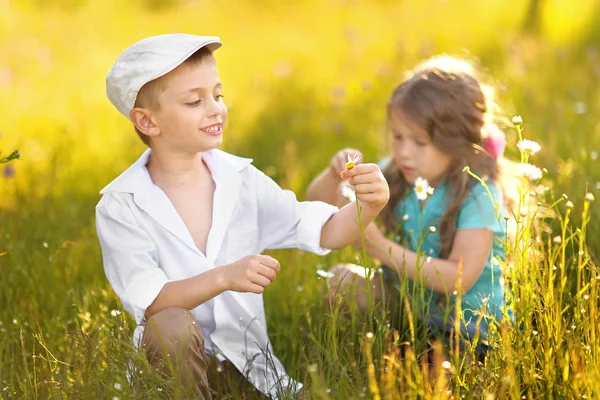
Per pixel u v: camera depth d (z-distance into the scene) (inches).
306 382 94.4
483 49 320.2
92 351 95.9
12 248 133.6
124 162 212.2
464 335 111.7
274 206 107.5
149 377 89.7
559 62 285.9
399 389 91.3
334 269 121.9
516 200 123.7
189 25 430.6
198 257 101.3
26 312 119.3
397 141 121.0
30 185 168.9
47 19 438.6
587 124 198.1
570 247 125.4
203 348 98.0
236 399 94.6
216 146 99.5
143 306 95.4
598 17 346.6
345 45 350.3
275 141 222.4
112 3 494.6
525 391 93.3
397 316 113.0
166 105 97.3
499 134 125.3
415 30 366.3
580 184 141.6
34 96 284.8
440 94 117.1
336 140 227.0
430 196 113.0
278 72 304.2
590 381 85.7
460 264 89.7
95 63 348.8
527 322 94.2
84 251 141.9
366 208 100.4
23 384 97.7
